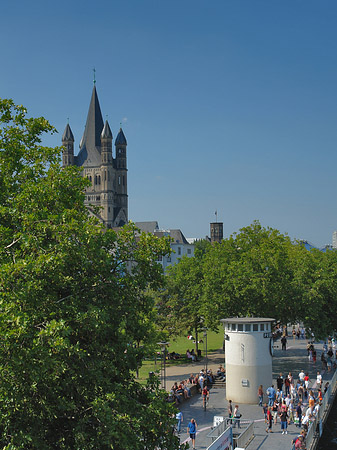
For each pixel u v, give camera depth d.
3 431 20.00
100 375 21.95
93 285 25.41
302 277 70.38
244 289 63.56
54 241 23.91
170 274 81.44
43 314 21.33
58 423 22.48
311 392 48.19
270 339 51.41
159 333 51.53
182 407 49.72
